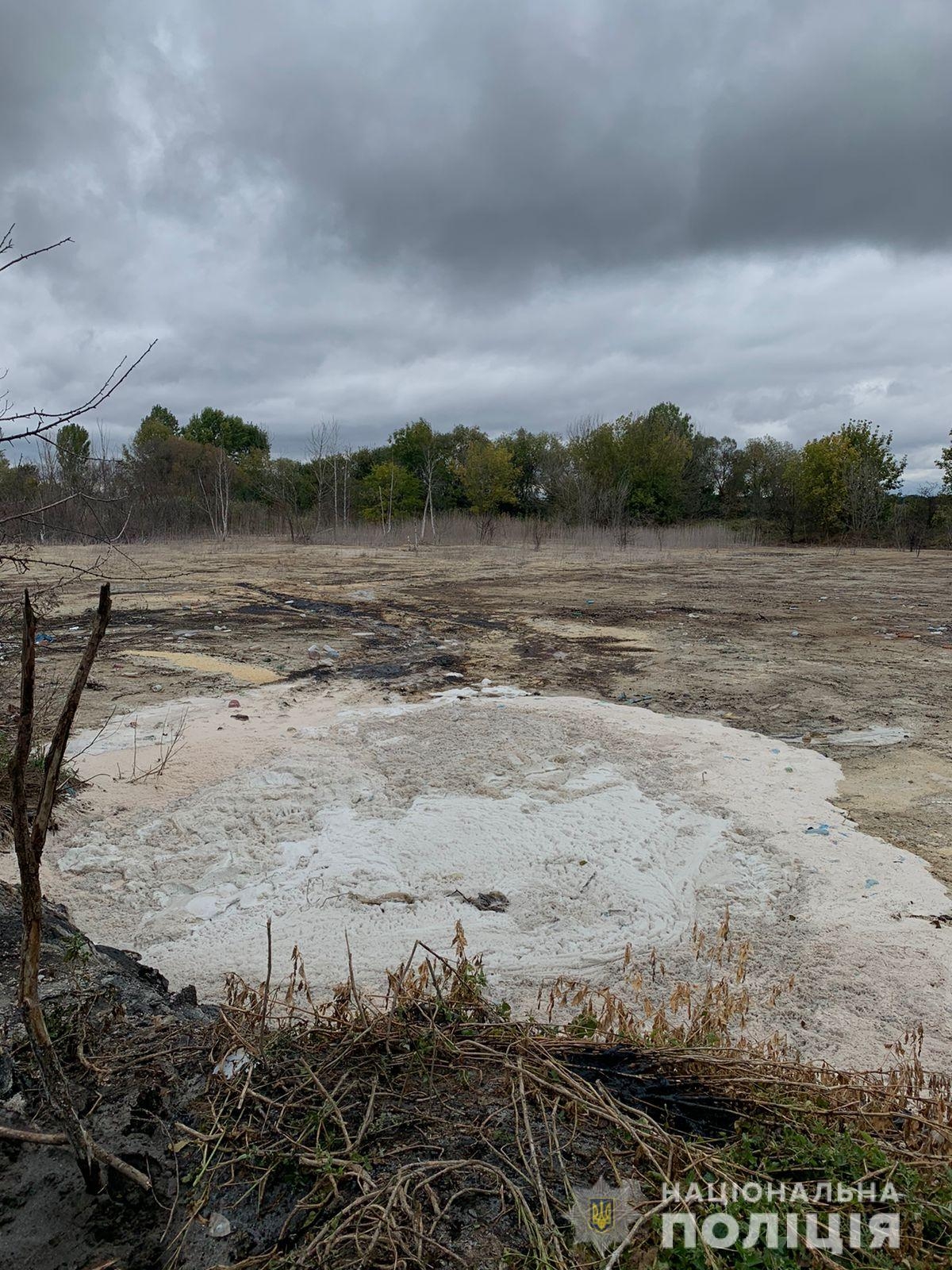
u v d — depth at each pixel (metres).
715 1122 2.40
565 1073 2.43
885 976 4.02
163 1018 2.80
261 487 45.38
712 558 29.14
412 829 5.62
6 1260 1.89
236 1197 2.06
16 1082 2.39
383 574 22.20
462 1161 2.12
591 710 8.62
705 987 3.94
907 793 6.46
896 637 13.11
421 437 50.59
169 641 11.93
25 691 2.08
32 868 2.16
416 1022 2.76
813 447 41.22
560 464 46.88
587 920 4.58
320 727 7.88
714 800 6.21
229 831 5.54
